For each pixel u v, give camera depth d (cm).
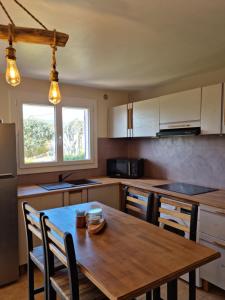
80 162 356
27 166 310
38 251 191
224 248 200
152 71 277
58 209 217
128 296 97
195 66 259
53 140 334
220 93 228
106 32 174
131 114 339
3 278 230
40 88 315
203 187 279
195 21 159
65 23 160
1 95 288
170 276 111
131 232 162
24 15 149
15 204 233
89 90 362
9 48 118
